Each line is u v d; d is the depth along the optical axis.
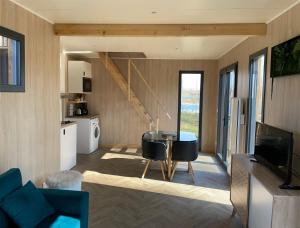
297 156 2.76
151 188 4.53
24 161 3.42
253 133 4.33
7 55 3.15
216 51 6.14
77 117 6.93
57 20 3.94
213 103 7.49
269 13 3.34
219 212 3.68
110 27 4.07
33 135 3.62
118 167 5.71
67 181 3.30
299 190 2.35
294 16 2.92
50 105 4.10
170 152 5.04
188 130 7.66
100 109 7.72
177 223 3.37
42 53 3.82
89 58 7.62
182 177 5.13
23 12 3.34
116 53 6.93
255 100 4.31
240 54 4.99
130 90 7.35
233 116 4.86
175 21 3.86
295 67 2.78
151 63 7.55
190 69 7.47
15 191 2.45
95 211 3.64
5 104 3.02
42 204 2.52
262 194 2.50
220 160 6.37
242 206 3.12
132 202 3.95
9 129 3.10
